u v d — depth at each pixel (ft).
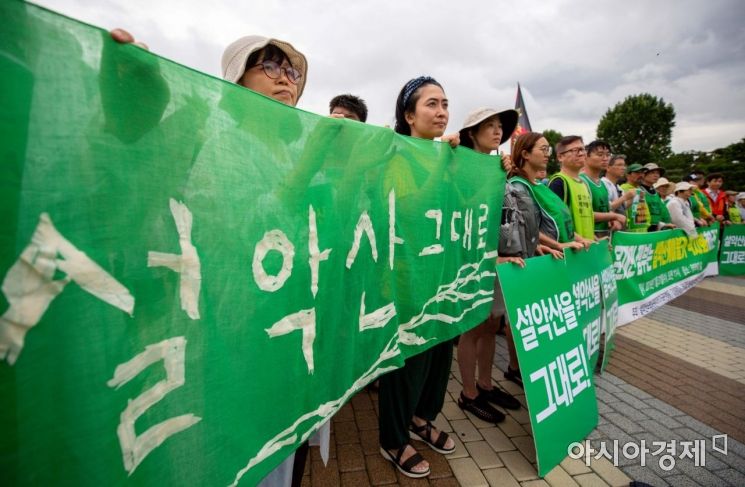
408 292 5.72
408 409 6.70
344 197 4.43
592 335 10.36
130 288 2.40
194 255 2.82
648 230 21.06
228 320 3.11
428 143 5.96
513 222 8.17
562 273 8.71
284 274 3.63
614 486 6.56
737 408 9.28
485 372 9.14
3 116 1.85
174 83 2.66
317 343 4.09
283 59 5.05
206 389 2.94
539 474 6.64
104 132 2.26
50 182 2.01
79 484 2.11
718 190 29.89
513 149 9.45
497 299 8.44
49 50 2.03
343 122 4.32
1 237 1.85
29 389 1.94
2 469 1.88
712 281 25.31
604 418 8.72
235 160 3.13
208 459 2.96
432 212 6.04
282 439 3.68
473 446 7.63
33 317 1.95
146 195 2.49
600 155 13.67
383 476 6.77
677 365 11.88
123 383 2.35
